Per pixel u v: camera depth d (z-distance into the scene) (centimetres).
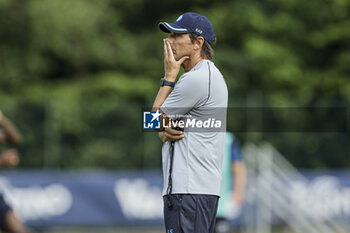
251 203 5116
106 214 4984
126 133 5675
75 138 5584
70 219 4906
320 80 8044
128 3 8669
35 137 5509
